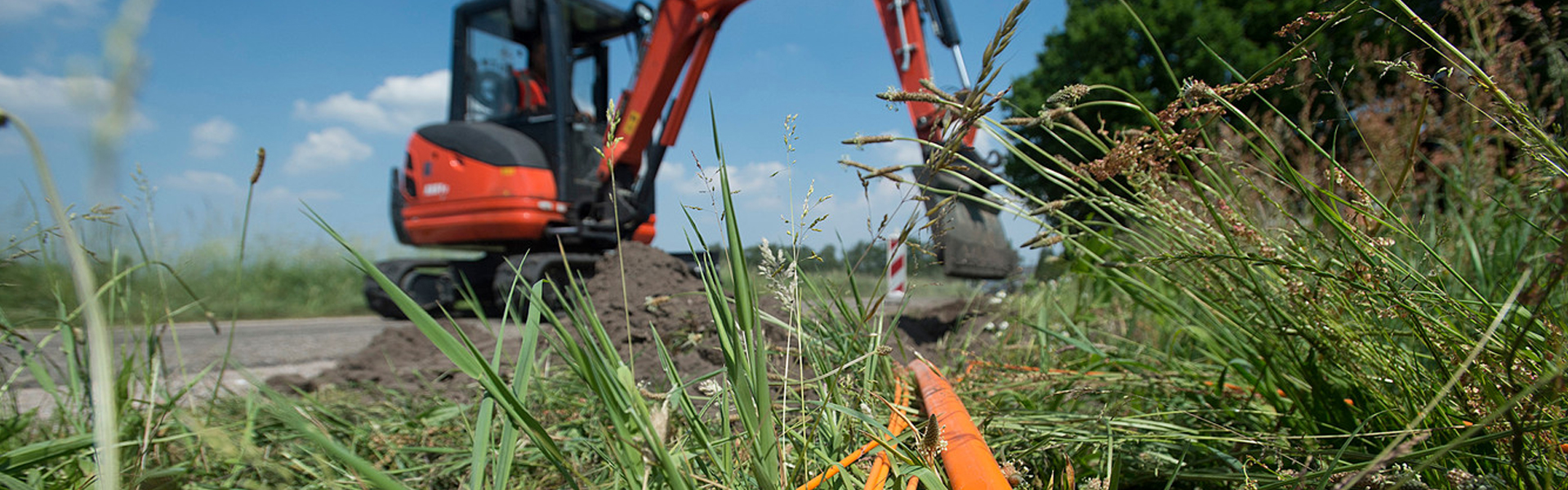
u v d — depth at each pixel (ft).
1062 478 4.58
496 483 3.02
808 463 4.09
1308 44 4.06
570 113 26.63
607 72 30.07
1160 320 9.18
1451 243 6.68
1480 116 5.22
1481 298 3.90
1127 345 9.60
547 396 7.07
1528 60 6.23
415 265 30.04
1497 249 6.84
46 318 5.28
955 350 9.65
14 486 3.84
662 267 12.78
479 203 26.13
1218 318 6.09
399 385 9.00
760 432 3.20
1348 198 4.91
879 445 3.88
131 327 5.20
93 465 4.44
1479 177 7.59
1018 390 7.24
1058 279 14.57
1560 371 2.67
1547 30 5.89
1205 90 4.30
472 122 28.32
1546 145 3.68
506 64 28.17
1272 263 4.25
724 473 3.42
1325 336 4.72
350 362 10.34
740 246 3.20
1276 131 6.04
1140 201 5.15
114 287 4.84
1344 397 5.14
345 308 39.68
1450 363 4.01
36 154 1.40
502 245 28.09
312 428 2.62
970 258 16.17
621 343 10.34
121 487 4.06
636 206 27.09
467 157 26.50
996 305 14.42
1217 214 4.65
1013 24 3.18
